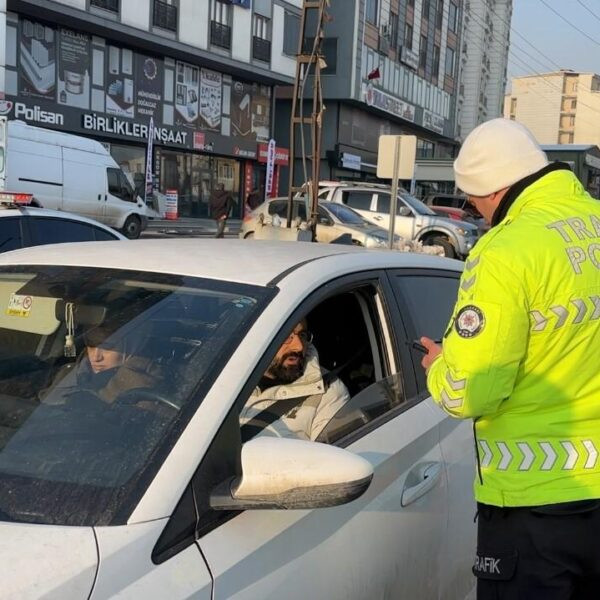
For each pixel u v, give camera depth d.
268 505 1.53
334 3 35.59
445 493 2.43
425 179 32.06
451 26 49.25
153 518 1.45
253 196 27.45
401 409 2.42
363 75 36.91
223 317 1.90
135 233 18.81
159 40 26.00
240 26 29.69
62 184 16.02
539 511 1.82
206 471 1.57
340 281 2.25
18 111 22.44
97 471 1.55
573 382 1.83
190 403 1.67
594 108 101.06
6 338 2.13
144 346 1.86
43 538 1.37
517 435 1.85
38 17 22.70
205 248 2.43
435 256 3.12
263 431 2.07
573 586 1.89
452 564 2.50
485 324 1.73
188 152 30.19
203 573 1.45
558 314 1.77
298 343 2.29
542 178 1.93
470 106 55.69
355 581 1.89
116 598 1.32
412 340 2.58
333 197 19.42
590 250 1.83
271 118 34.00
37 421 1.74
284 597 1.61
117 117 25.92
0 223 6.37
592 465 1.83
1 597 1.23
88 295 2.12
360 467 1.60
